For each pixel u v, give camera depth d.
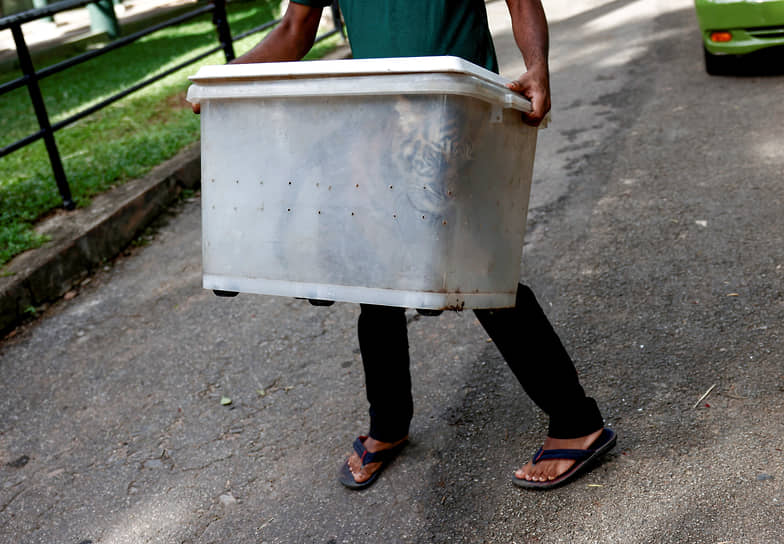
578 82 6.49
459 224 1.68
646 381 2.68
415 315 3.36
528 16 1.90
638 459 2.31
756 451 2.27
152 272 4.25
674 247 3.58
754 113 5.07
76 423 3.03
